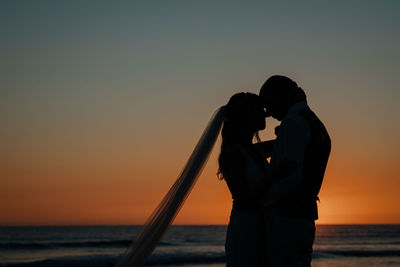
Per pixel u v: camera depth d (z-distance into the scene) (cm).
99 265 2378
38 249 3491
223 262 2570
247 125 286
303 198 265
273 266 266
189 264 2470
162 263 2495
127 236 6100
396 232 8550
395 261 2502
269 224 270
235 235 277
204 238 5797
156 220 218
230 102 289
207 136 269
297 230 262
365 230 10012
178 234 7169
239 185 266
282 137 267
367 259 2647
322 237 6391
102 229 9644
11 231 8125
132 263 196
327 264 2306
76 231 8375
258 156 288
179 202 228
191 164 250
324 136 275
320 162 271
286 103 286
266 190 256
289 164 252
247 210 276
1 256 2916
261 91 292
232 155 272
